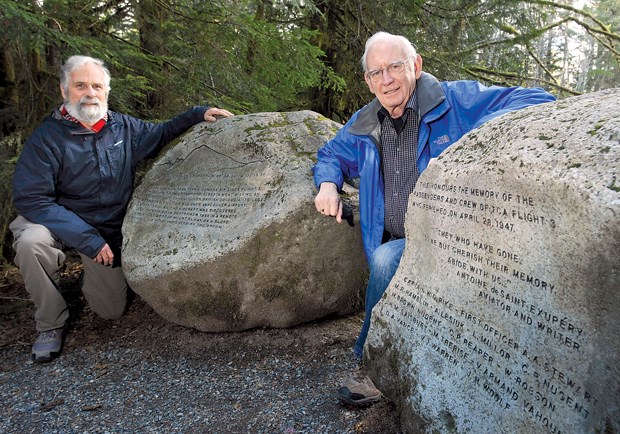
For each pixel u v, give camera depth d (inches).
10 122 183.2
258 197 116.7
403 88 94.0
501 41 270.4
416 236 78.7
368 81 96.7
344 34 249.3
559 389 52.4
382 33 95.5
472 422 62.9
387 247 93.3
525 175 56.7
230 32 183.3
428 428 69.7
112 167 133.8
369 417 85.6
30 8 146.7
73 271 179.0
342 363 110.0
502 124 68.2
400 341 77.6
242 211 117.2
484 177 63.1
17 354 127.0
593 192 48.6
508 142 63.0
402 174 97.8
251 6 267.6
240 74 195.2
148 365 117.0
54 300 123.2
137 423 92.7
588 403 49.3
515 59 299.7
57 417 96.4
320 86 245.9
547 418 53.4
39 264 119.9
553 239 53.1
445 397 67.4
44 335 125.0
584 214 49.2
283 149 124.5
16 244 119.6
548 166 54.4
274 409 93.4
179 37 189.3
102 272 134.3
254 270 113.7
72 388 108.2
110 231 137.9
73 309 149.3
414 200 78.6
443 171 71.9
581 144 53.6
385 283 90.3
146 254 125.6
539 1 271.0
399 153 98.0
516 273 58.2
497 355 60.4
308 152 123.7
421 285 75.5
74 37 146.6
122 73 184.4
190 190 132.0
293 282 116.0
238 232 113.7
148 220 133.5
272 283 115.3
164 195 135.9
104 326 139.5
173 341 125.8
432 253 74.3
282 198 112.0
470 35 257.1
